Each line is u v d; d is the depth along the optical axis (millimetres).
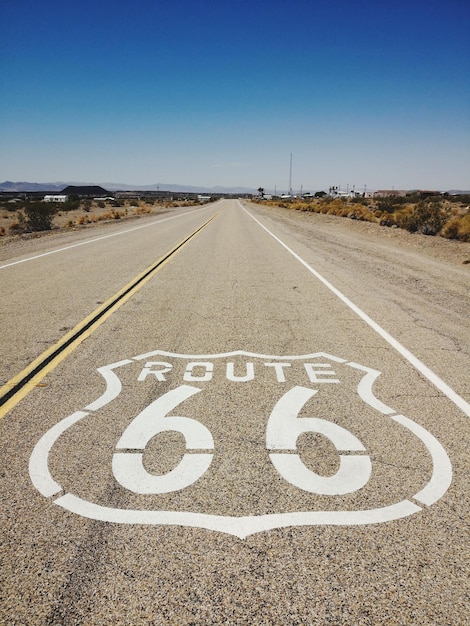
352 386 4297
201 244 16844
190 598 2010
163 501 2646
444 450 3207
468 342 5691
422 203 22281
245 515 2533
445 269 11383
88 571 2150
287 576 2125
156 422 3568
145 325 6316
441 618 1916
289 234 21078
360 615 1930
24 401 3943
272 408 3818
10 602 1991
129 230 23578
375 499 2672
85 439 3318
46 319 6633
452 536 2383
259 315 6895
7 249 15914
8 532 2408
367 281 9742
